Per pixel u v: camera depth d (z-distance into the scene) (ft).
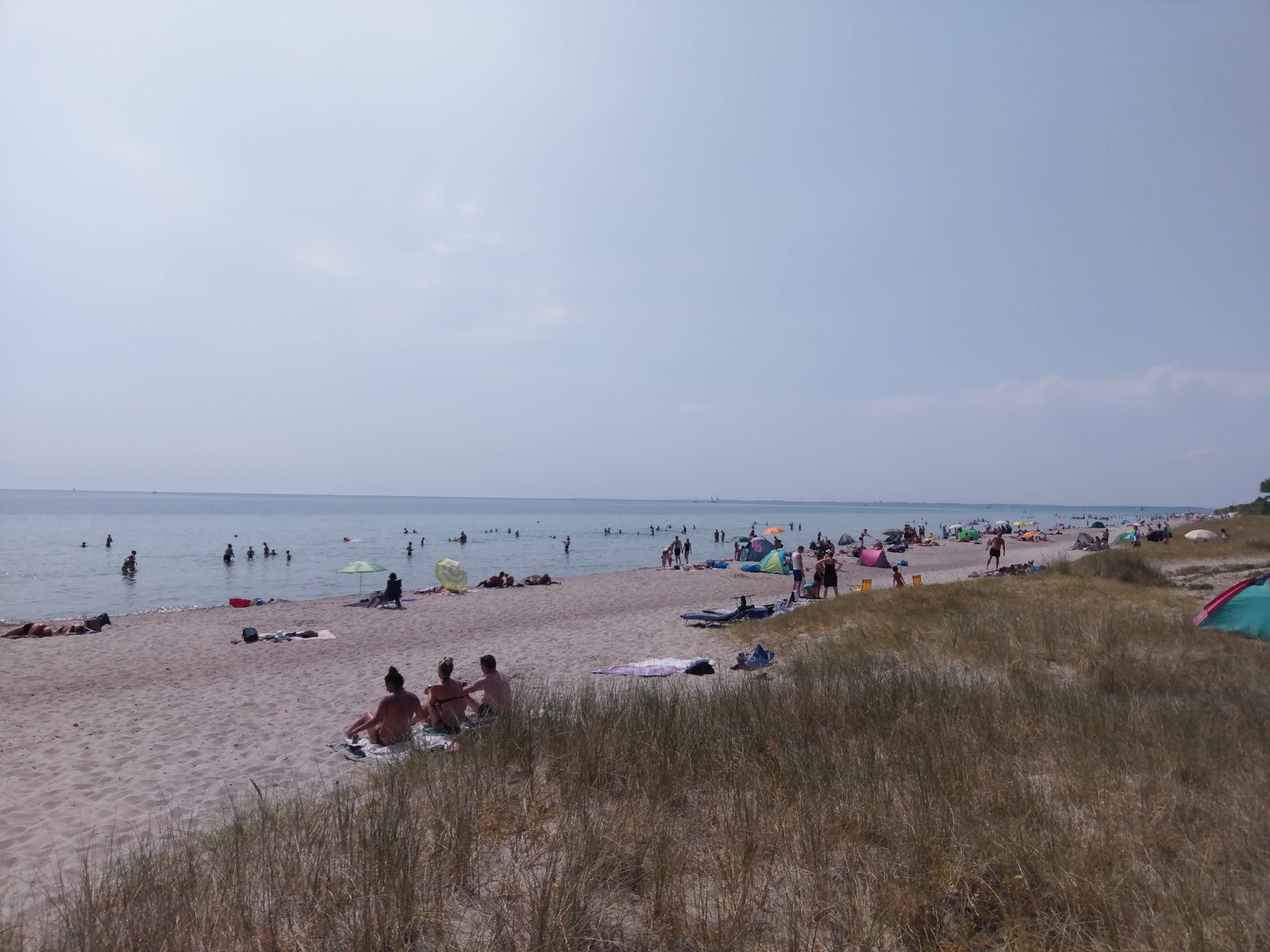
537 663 46.39
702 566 128.36
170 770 26.43
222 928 12.05
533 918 11.70
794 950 11.02
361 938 11.44
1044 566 75.10
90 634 62.85
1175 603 48.88
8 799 23.70
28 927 13.42
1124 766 18.19
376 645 56.39
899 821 14.87
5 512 419.74
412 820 15.85
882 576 112.37
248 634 58.29
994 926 11.80
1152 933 10.66
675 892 12.87
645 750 19.81
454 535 268.41
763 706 24.38
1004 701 24.23
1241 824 14.40
